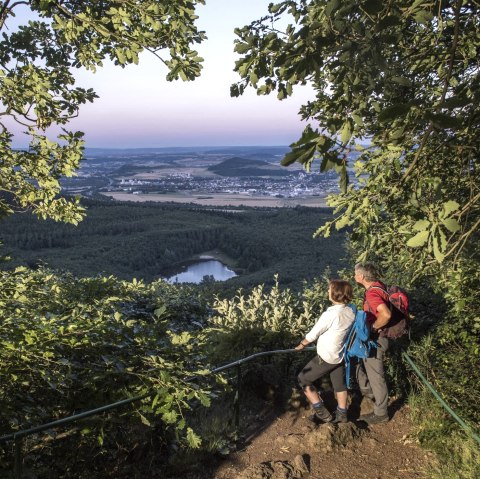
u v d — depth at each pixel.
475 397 4.37
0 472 3.37
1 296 4.73
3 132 5.71
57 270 8.43
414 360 5.18
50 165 6.21
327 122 1.73
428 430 4.38
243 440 4.77
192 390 3.73
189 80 5.11
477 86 2.10
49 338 3.69
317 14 2.09
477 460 3.78
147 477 3.99
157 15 4.93
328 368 4.58
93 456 3.88
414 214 2.55
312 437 4.46
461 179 3.19
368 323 4.56
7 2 5.29
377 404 4.75
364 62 1.74
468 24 2.82
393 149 2.56
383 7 1.59
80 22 5.25
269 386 5.57
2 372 3.45
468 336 4.66
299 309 7.05
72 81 6.36
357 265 4.62
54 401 3.88
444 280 4.44
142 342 4.18
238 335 6.30
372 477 3.98
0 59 6.36
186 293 8.89
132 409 3.86
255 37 2.23
